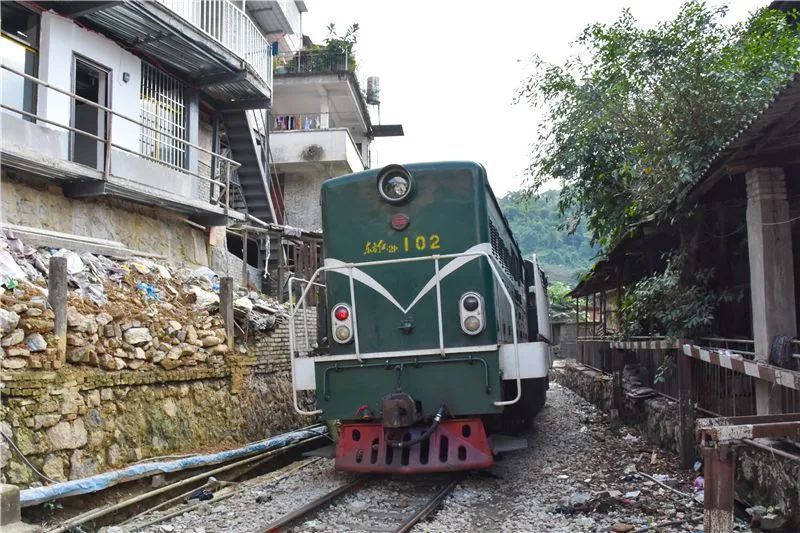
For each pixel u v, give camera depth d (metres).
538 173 12.84
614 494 6.62
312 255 16.14
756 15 10.23
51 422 6.19
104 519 6.21
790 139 6.68
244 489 7.29
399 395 7.02
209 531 5.69
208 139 15.22
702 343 9.02
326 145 20.12
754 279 7.09
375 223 7.88
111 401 7.07
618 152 11.76
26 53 10.06
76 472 6.38
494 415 7.77
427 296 7.61
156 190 11.18
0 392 5.73
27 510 5.76
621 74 10.29
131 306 8.31
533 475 7.93
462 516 6.14
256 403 9.88
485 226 7.72
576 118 11.76
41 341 6.24
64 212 10.23
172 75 13.14
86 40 10.89
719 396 7.55
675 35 9.93
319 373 7.64
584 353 20.33
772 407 6.32
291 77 21.55
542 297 10.41
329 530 5.65
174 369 8.16
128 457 7.07
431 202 7.77
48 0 10.01
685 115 9.06
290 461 9.81
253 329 10.15
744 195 9.00
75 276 8.20
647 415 9.84
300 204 21.45
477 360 7.26
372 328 7.69
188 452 7.89
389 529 5.67
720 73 8.98
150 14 10.74
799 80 5.12
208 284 11.70
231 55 12.93
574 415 13.88
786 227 6.89
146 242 12.01
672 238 11.46
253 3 20.11
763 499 5.65
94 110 11.55
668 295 9.45
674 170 8.89
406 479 7.70
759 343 6.94
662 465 7.92
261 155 18.09
